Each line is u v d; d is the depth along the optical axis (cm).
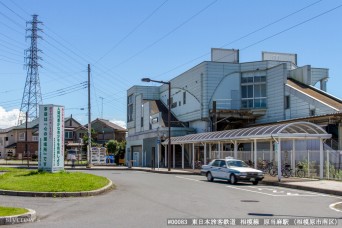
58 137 2503
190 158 5006
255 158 2888
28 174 2345
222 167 2572
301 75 4309
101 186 1911
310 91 4000
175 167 4928
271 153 3186
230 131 3303
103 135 8894
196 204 1465
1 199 1553
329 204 1542
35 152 8381
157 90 6500
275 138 2597
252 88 4584
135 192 1898
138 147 6091
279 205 1475
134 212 1255
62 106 2534
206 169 2730
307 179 2633
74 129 8506
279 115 4206
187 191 1962
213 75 4691
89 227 992
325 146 2969
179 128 5088
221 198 1675
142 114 6069
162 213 1236
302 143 3297
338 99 3734
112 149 7106
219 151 3647
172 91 5834
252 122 4600
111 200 1574
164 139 5022
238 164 2595
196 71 4931
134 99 6475
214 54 5084
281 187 2323
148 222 1069
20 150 8412
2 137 9044
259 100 4512
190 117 5112
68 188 1747
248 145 4184
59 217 1152
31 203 1448
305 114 3797
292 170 2884
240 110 4447
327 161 2653
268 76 4456
